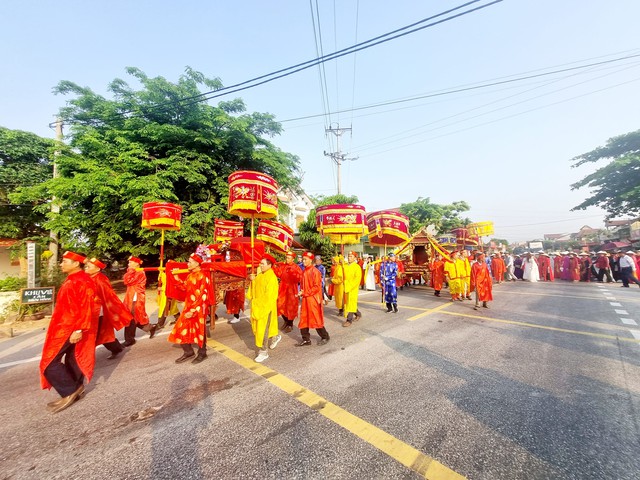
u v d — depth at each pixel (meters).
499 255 16.16
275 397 3.11
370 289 13.35
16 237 14.98
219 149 13.45
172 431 2.54
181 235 12.02
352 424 2.59
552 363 3.97
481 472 1.98
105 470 2.08
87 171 11.24
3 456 2.26
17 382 3.71
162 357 4.48
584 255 17.11
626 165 18.62
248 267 6.42
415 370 3.78
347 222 6.38
